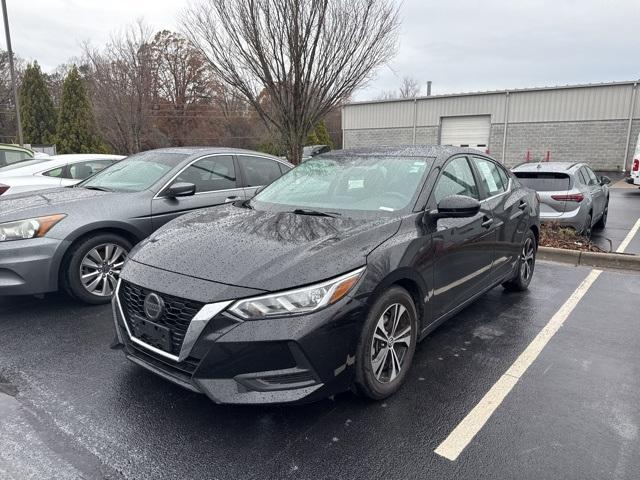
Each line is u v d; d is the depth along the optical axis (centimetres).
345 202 359
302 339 245
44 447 252
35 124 3084
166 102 3869
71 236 429
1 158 1080
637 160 1528
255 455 247
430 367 344
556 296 505
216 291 250
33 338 386
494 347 378
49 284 423
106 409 287
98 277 457
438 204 327
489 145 2547
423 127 2727
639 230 946
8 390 308
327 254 268
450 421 278
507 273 463
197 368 249
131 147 2323
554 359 357
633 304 479
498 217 425
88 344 376
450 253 346
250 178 582
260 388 248
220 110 3753
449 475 233
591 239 854
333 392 264
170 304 263
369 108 2891
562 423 275
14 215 416
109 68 2248
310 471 235
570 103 2309
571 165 800
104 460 242
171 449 251
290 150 895
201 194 528
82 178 806
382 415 283
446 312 358
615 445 254
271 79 847
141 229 475
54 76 4122
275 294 247
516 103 2438
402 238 303
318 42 827
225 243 289
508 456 246
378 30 854
